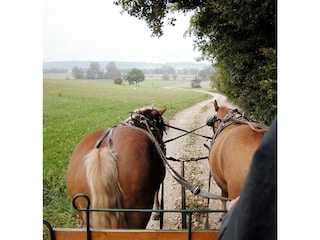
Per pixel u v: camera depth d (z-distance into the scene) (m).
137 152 2.86
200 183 6.27
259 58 5.97
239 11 5.00
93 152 2.73
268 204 0.93
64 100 12.14
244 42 6.04
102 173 2.63
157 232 2.29
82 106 11.72
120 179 2.72
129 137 2.97
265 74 5.57
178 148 8.70
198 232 2.24
